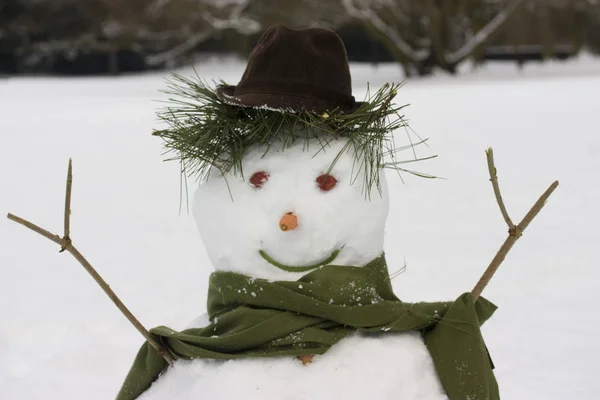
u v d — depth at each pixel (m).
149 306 3.73
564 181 6.20
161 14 25.52
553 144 8.10
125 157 8.53
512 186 6.10
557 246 4.47
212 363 1.97
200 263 4.48
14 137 10.25
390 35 20.39
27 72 27.92
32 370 3.08
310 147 1.98
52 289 4.07
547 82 17.34
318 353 1.90
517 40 23.72
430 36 20.36
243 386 1.90
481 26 21.08
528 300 3.63
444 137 8.88
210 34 24.55
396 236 4.80
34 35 27.95
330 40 2.02
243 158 2.00
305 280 1.94
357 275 1.95
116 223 5.57
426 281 3.88
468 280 3.89
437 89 16.20
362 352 1.92
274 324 1.92
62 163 8.23
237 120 2.02
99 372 3.08
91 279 4.24
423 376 1.94
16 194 6.68
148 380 2.09
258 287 1.94
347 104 2.02
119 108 13.88
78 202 6.31
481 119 10.37
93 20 27.22
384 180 2.04
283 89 1.97
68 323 3.51
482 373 1.92
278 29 2.01
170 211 5.92
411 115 11.06
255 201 1.96
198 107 2.05
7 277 4.32
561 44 25.47
